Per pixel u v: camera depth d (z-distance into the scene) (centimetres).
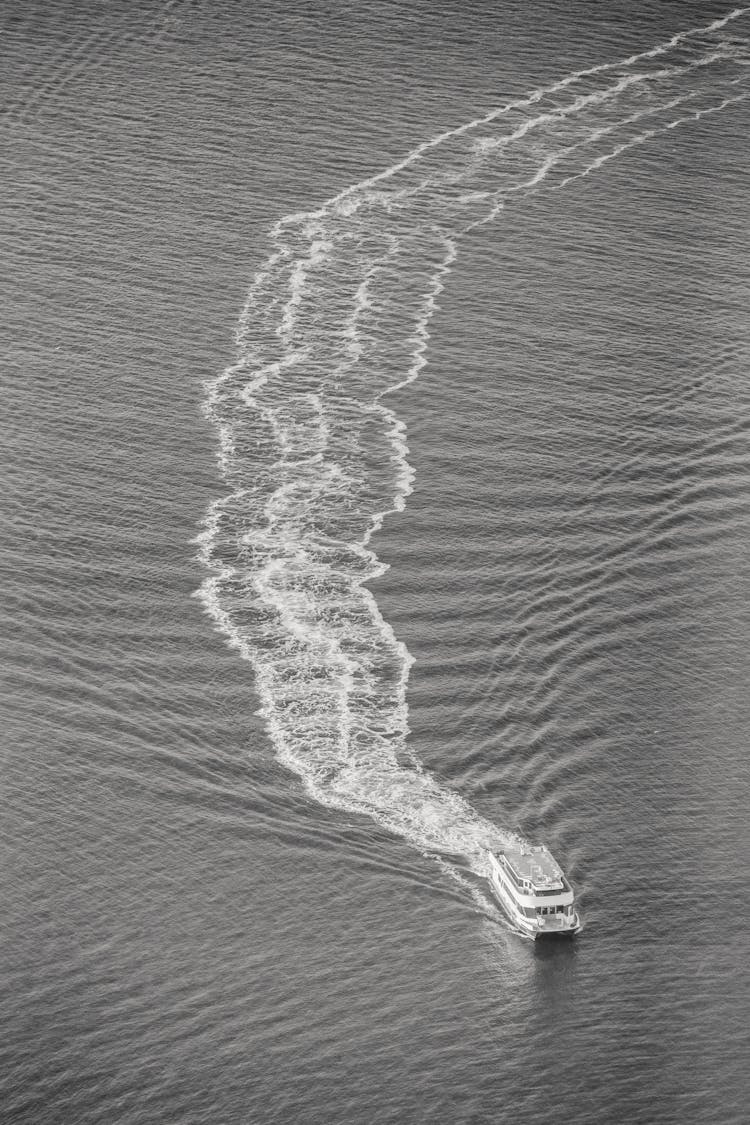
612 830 14438
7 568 16962
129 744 15150
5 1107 12169
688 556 17362
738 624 16512
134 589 16888
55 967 13150
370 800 14738
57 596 16712
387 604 16862
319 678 15975
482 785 14900
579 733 15375
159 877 13925
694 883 13962
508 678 15988
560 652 16262
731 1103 12331
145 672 15950
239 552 17412
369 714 15600
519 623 16612
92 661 16012
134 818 14438
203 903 13738
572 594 16938
